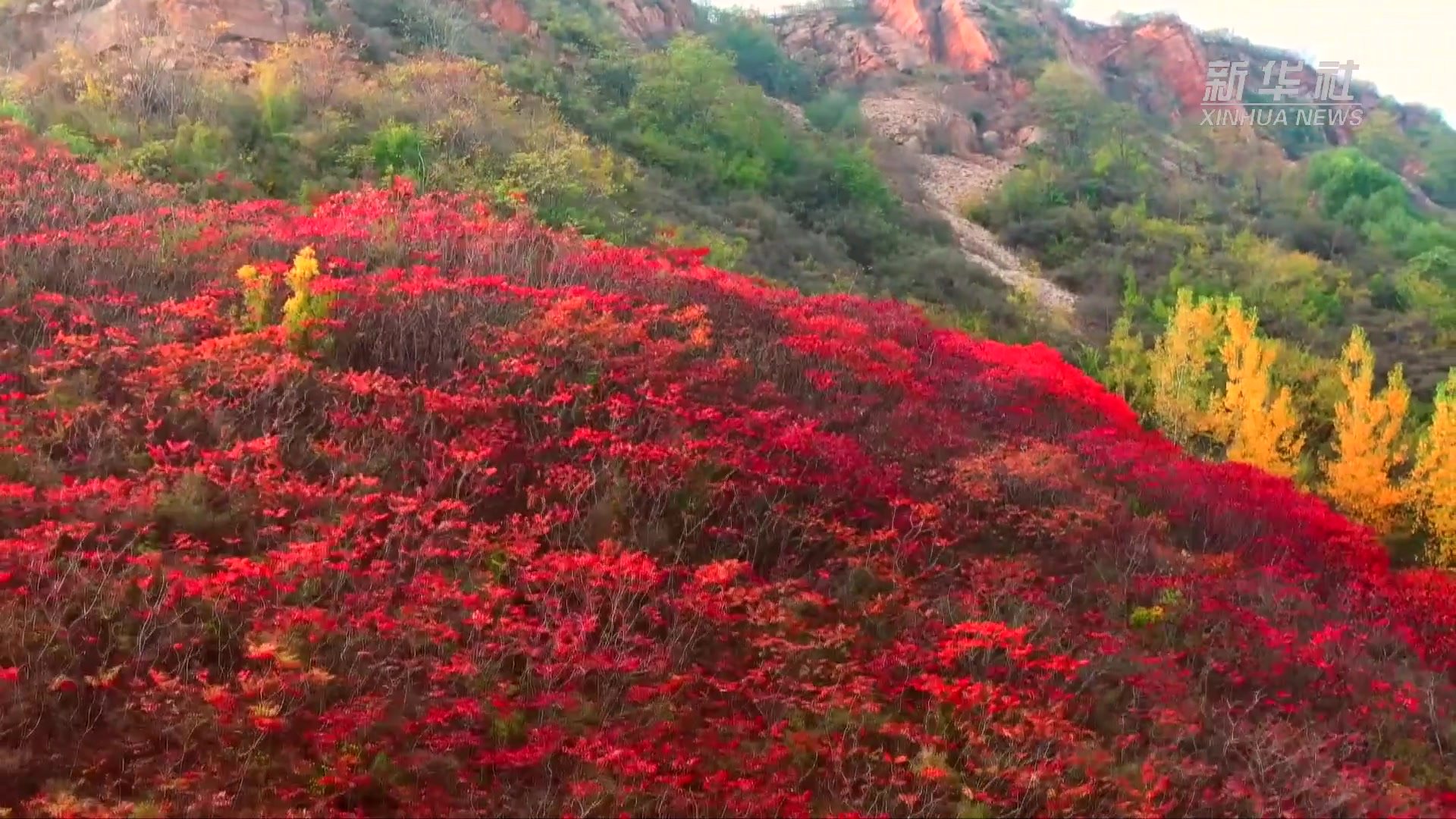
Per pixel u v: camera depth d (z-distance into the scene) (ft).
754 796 21.26
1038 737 23.72
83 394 27.99
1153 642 29.32
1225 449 70.49
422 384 30.60
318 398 30.04
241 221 42.14
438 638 22.84
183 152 51.21
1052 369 48.08
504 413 30.73
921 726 24.13
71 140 47.80
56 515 23.79
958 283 91.50
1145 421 74.74
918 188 134.82
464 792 20.49
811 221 96.02
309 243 39.09
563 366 33.06
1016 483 34.94
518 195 53.72
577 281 40.60
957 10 206.28
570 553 26.30
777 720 23.81
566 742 21.80
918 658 25.70
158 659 21.24
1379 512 60.85
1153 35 250.98
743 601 26.58
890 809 22.16
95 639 20.98
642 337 35.01
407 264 39.22
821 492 30.86
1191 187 154.51
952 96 179.32
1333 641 30.83
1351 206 164.04
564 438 30.76
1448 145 260.01
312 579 23.32
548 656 23.29
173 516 24.57
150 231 37.76
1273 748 24.59
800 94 167.94
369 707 20.68
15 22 69.10
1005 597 29.09
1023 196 133.80
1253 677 28.40
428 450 28.78
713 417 31.99
